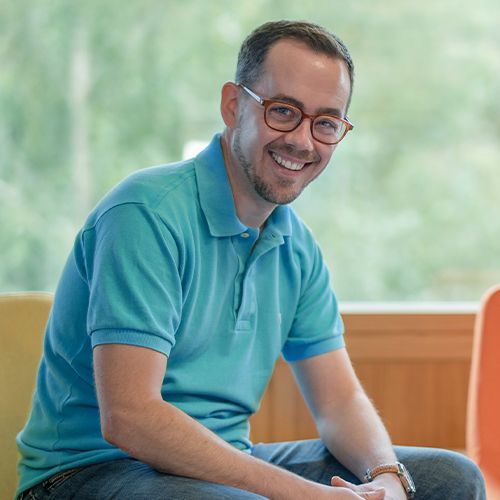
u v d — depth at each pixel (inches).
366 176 204.1
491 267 203.2
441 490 81.0
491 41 203.8
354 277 201.5
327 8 203.3
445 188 203.9
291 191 81.1
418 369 122.1
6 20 195.3
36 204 194.5
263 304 85.9
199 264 79.4
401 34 204.1
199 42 200.7
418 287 202.4
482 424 96.8
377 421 87.1
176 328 76.8
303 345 91.1
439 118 204.5
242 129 80.7
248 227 83.4
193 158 83.1
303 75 78.6
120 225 75.2
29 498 78.5
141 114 199.6
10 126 194.7
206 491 69.1
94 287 74.4
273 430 120.4
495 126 203.9
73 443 78.5
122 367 71.7
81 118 197.9
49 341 81.7
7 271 192.4
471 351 122.2
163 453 70.5
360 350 121.2
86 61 198.2
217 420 82.7
